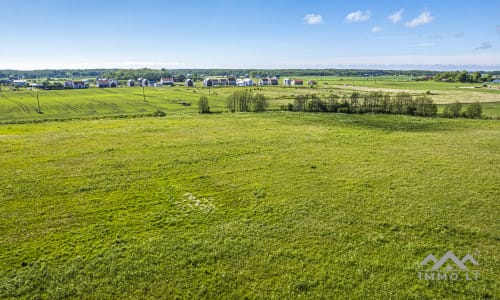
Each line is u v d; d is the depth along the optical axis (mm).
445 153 36500
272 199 23234
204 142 41219
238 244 17219
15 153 34969
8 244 17000
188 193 24203
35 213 20609
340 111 76562
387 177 27969
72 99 122875
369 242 17500
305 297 13383
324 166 31281
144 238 17781
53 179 26859
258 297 13406
